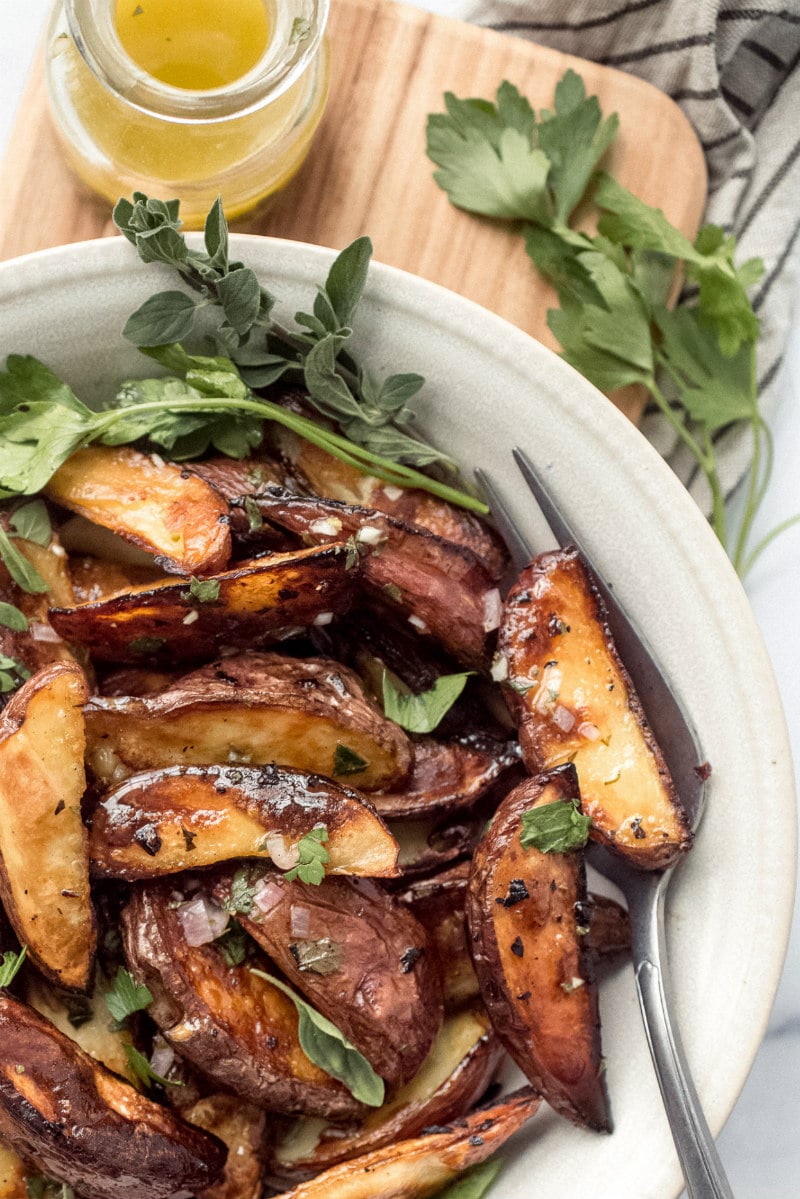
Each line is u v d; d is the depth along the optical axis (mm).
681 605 501
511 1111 488
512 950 473
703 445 587
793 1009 579
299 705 477
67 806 467
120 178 531
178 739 478
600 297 555
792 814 494
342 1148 494
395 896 495
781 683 592
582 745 492
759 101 592
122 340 502
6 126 587
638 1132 493
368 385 502
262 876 477
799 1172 574
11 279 490
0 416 492
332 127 556
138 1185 469
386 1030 479
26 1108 459
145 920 476
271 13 507
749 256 589
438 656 514
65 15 511
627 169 567
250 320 489
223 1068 475
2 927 479
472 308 498
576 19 579
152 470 494
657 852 486
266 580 477
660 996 492
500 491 514
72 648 495
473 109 550
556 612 494
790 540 597
